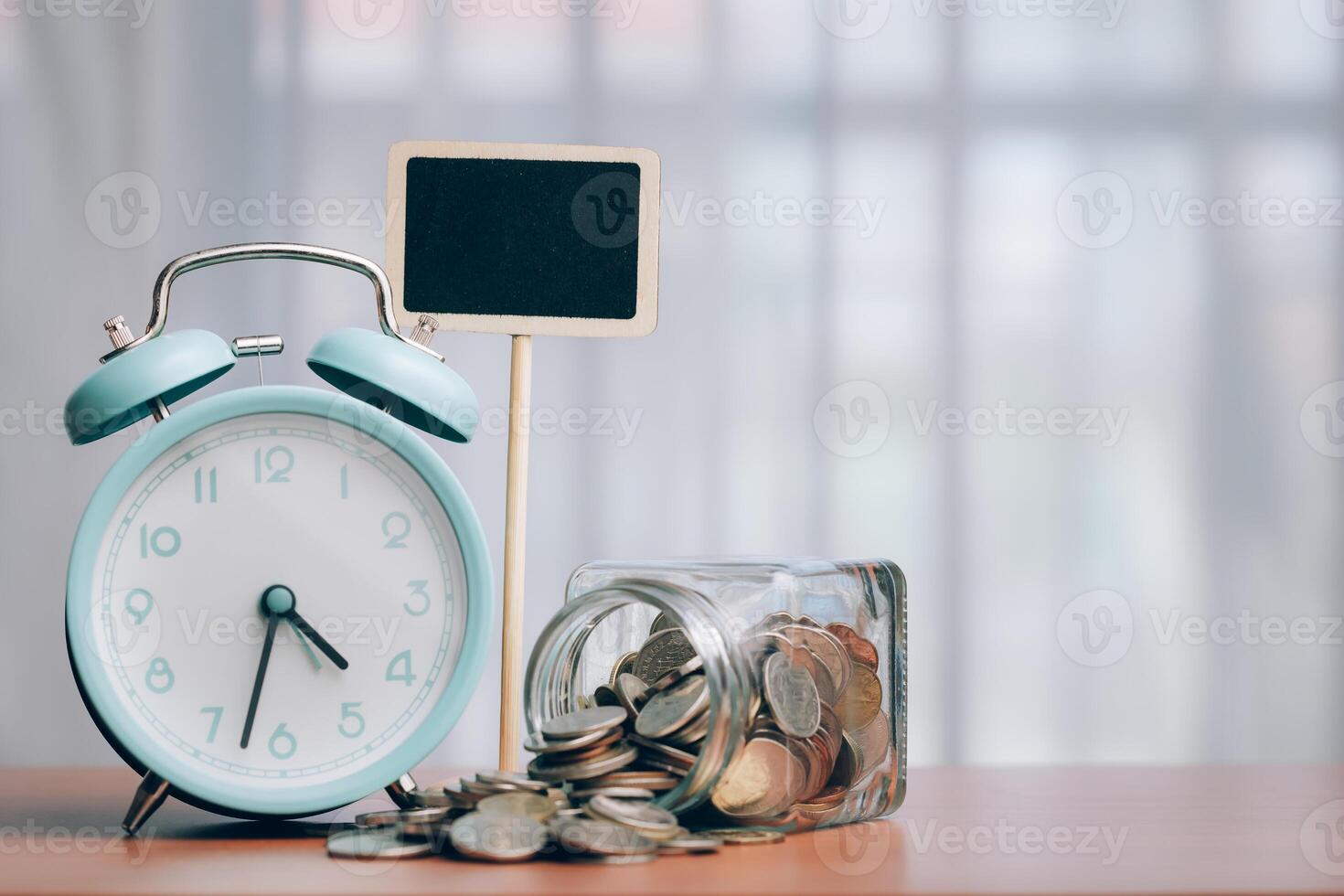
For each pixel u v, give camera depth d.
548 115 1.88
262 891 0.52
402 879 0.55
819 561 0.73
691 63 1.90
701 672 0.65
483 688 1.81
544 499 1.86
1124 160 1.95
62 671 1.84
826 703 0.68
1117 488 1.93
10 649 1.83
